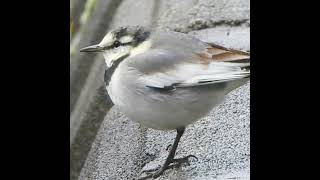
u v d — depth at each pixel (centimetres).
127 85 155
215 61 154
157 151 158
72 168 155
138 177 156
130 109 156
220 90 155
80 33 159
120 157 158
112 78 156
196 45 155
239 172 154
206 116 159
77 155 155
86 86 155
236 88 158
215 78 154
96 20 158
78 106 154
